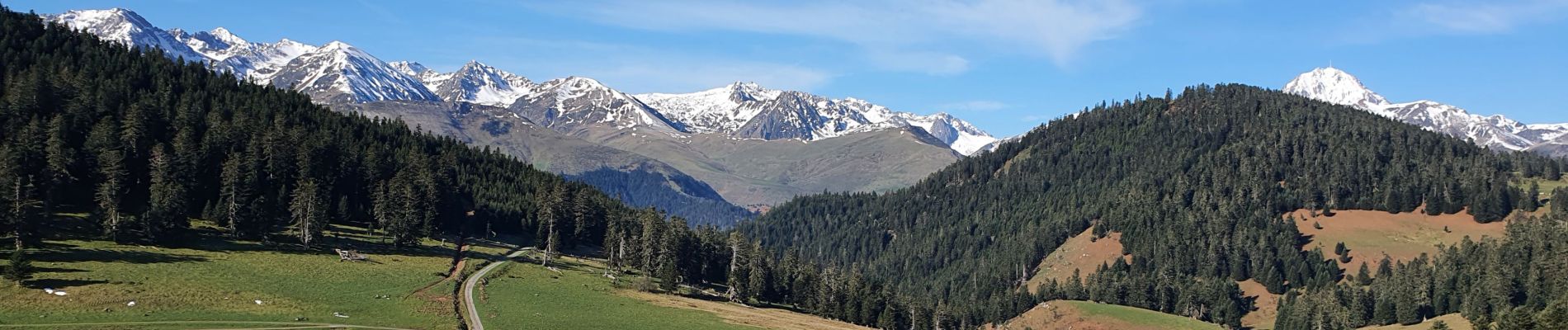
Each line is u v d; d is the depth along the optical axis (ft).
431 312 461.37
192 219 637.30
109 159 613.11
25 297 396.37
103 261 486.79
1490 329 560.61
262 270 522.06
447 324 437.58
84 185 640.17
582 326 469.98
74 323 369.91
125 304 406.62
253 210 615.98
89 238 537.24
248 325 395.34
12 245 489.26
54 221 556.51
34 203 521.65
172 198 580.30
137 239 552.00
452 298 508.12
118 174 611.47
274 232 643.45
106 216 552.41
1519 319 501.15
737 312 599.16
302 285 492.54
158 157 649.61
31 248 492.54
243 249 577.43
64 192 616.80
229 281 479.82
